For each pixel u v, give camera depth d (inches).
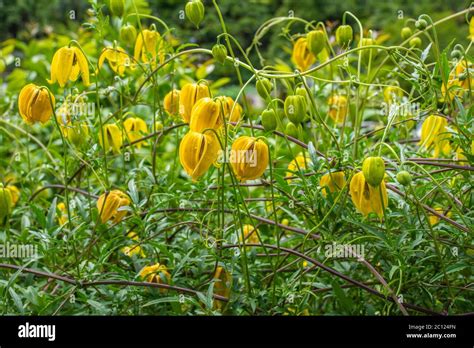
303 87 98.7
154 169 100.7
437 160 88.4
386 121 120.0
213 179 96.8
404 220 88.4
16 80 174.1
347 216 86.4
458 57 96.9
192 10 89.0
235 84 272.1
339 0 348.2
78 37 206.8
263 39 345.1
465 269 92.4
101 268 93.9
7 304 88.2
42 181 121.6
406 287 89.4
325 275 98.0
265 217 103.7
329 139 108.3
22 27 385.1
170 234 105.3
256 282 90.4
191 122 77.6
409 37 111.6
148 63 104.0
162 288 88.6
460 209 89.4
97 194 112.7
